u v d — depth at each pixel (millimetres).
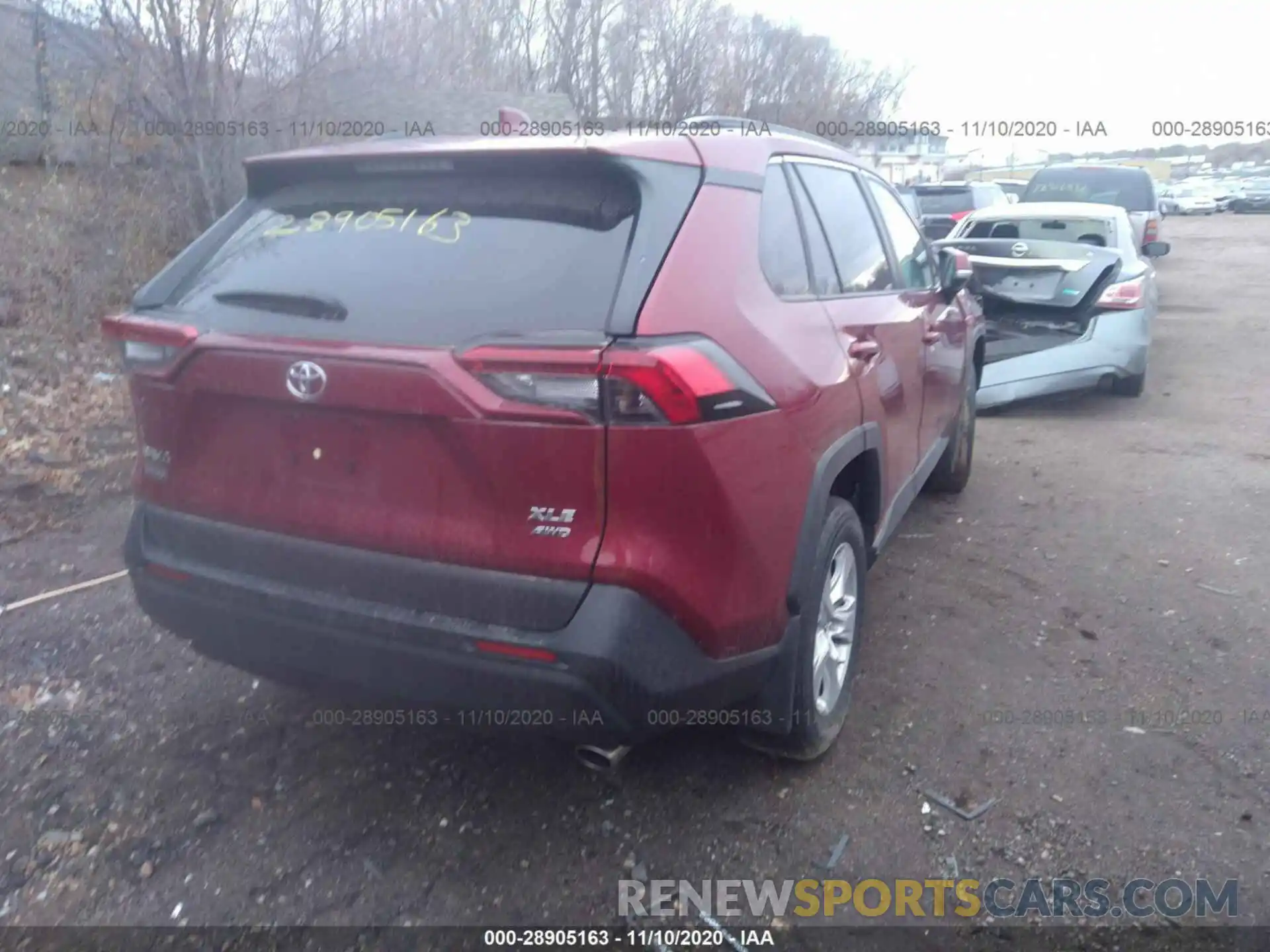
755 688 3191
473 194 3127
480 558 2789
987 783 3604
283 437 3014
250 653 3197
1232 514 6270
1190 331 13594
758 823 3400
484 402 2680
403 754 3736
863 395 3764
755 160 3469
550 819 3404
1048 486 6867
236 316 3141
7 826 3297
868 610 4918
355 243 3166
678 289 2848
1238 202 49156
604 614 2709
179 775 3576
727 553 2908
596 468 2678
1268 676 4312
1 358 7762
